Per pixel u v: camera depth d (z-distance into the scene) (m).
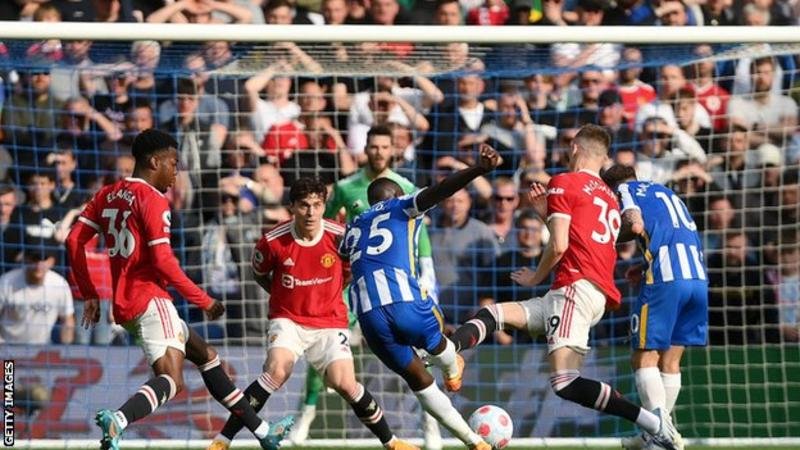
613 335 36.56
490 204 38.22
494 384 34.34
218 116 38.25
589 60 33.97
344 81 38.69
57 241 36.94
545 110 39.28
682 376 34.78
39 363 32.97
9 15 41.22
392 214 25.34
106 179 38.34
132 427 33.19
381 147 30.98
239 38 30.28
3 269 36.34
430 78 38.91
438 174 38.66
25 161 38.09
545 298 26.59
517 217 38.03
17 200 36.97
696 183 38.97
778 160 39.31
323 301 26.53
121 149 38.53
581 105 39.47
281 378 26.16
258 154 38.09
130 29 30.09
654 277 27.11
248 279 37.34
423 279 29.91
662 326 27.05
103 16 41.50
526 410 34.38
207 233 37.38
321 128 38.41
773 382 35.22
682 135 39.22
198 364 25.97
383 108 38.50
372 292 25.05
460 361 26.30
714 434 34.78
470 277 37.16
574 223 26.02
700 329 27.83
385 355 25.38
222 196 37.47
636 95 39.53
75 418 33.06
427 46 32.38
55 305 35.50
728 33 31.05
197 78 38.25
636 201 27.34
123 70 33.81
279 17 42.03
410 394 34.38
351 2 42.28
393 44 32.62
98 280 35.78
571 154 27.08
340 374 26.25
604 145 26.83
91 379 33.28
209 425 33.34
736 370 35.00
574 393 25.88
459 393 34.25
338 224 26.88
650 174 39.03
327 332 26.53
